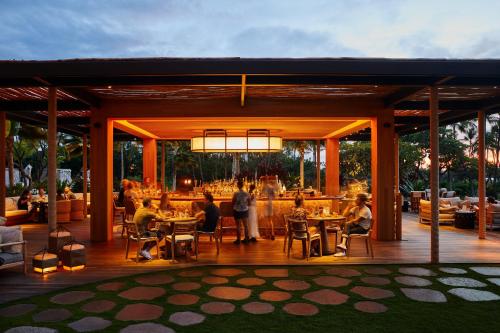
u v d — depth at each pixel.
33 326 3.76
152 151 14.95
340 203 11.09
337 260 6.63
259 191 10.16
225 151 11.26
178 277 5.60
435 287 5.09
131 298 4.63
